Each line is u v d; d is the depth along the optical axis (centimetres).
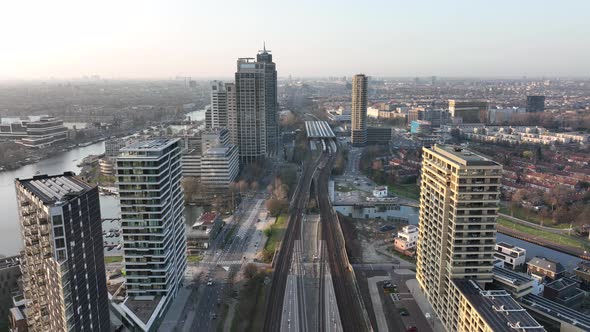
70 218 16725
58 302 17188
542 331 17200
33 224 18200
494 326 17538
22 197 19438
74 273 17125
